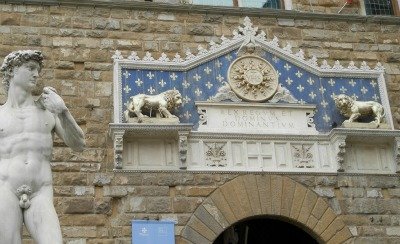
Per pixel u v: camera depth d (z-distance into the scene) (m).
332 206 15.16
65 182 14.31
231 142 15.28
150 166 14.77
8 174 8.91
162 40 16.08
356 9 18.05
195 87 15.64
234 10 16.62
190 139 15.09
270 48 16.38
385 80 16.81
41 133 9.30
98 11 16.05
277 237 19.42
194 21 16.45
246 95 15.77
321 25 17.17
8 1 15.66
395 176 15.78
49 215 8.84
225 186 14.83
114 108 15.05
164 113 14.94
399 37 17.53
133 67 15.52
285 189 15.06
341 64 16.83
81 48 15.62
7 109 9.41
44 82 15.14
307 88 16.22
